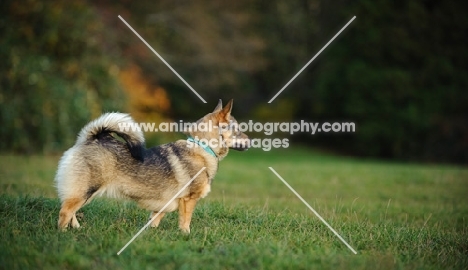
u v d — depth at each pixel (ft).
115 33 74.90
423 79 81.76
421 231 26.63
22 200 27.07
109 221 24.91
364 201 39.73
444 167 66.95
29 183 37.78
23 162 52.90
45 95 60.54
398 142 81.56
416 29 82.48
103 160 22.74
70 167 22.48
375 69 83.66
